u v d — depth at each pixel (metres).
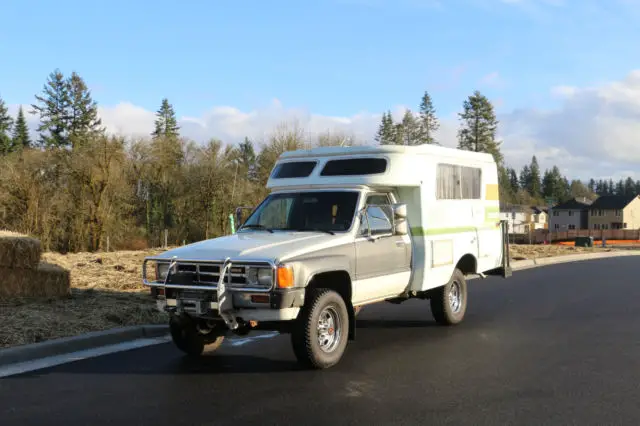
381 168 7.83
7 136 78.19
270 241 6.76
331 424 4.85
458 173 9.35
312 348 6.38
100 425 4.84
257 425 4.83
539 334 8.70
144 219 57.59
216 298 6.22
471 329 9.11
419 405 5.35
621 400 5.49
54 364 6.75
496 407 5.29
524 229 80.69
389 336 8.55
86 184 44.00
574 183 171.00
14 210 40.50
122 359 7.04
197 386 5.95
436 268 8.59
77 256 17.78
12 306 9.02
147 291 11.30
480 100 75.56
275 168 8.57
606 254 28.00
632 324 9.55
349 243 7.07
